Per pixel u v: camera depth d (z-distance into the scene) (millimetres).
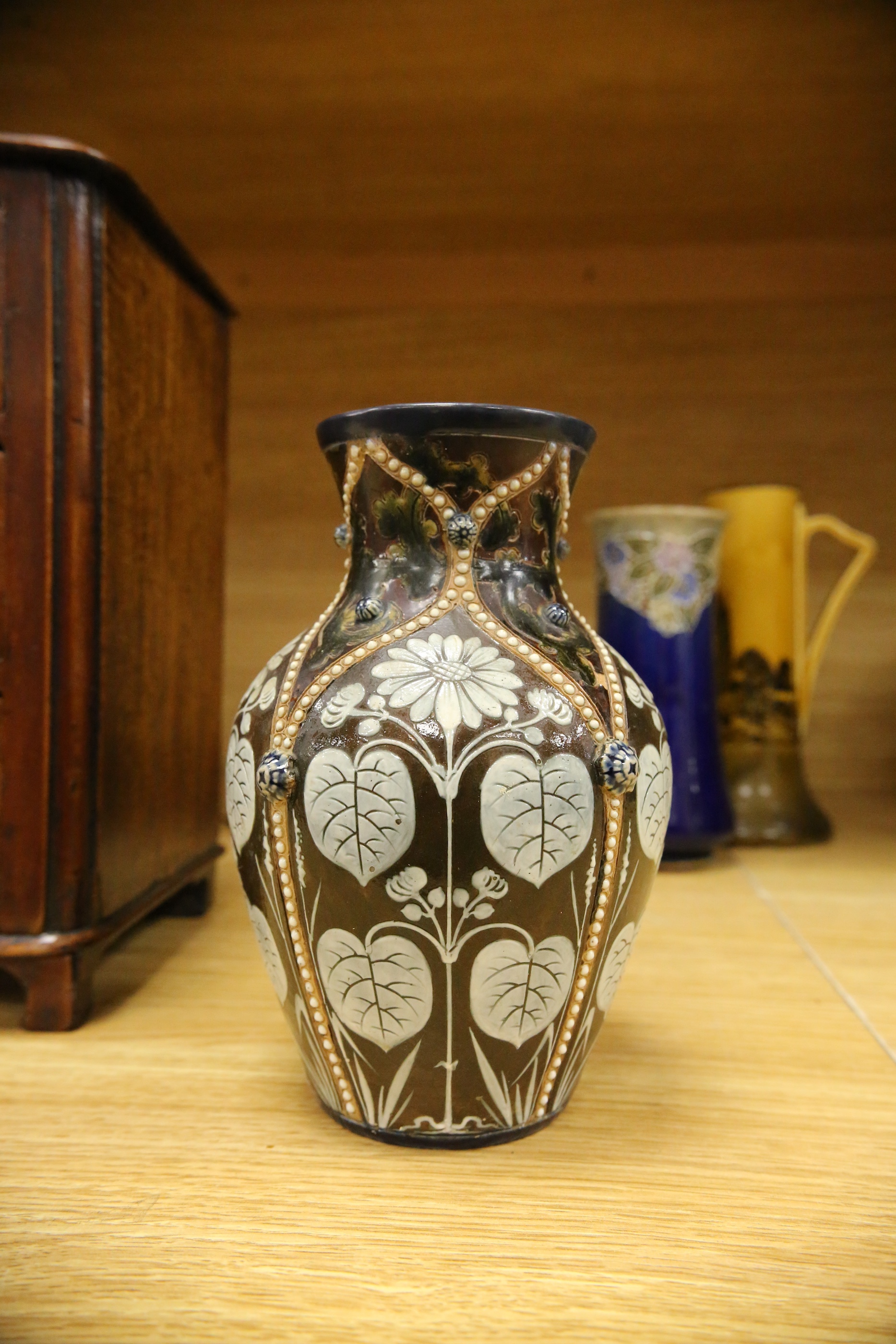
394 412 631
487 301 1655
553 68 1326
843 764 1730
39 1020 837
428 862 578
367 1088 643
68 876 840
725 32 1276
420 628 620
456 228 1601
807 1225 569
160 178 1516
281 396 1688
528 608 645
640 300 1647
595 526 1355
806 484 1662
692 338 1649
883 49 1272
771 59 1301
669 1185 609
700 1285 515
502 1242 549
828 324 1636
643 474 1673
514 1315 491
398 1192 598
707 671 1345
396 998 603
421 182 1506
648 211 1556
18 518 823
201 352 1104
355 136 1431
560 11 1270
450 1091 627
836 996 925
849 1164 637
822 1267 531
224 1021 861
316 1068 667
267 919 643
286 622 1713
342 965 608
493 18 1277
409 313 1664
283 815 609
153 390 962
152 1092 730
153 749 988
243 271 1667
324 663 625
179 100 1394
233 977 968
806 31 1269
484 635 617
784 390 1650
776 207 1538
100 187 833
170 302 1005
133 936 1091
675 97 1356
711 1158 643
